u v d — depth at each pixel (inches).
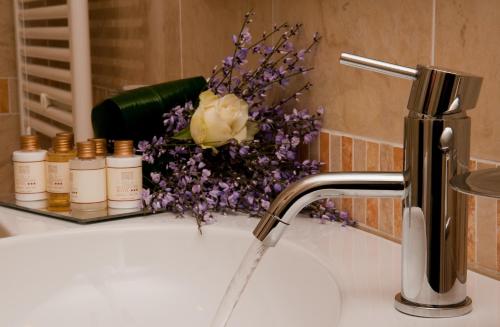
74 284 38.6
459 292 26.8
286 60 43.3
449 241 26.3
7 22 72.4
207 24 50.6
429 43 32.9
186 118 44.2
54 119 64.4
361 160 38.3
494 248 30.5
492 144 30.0
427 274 26.4
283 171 42.8
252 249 26.2
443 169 25.7
